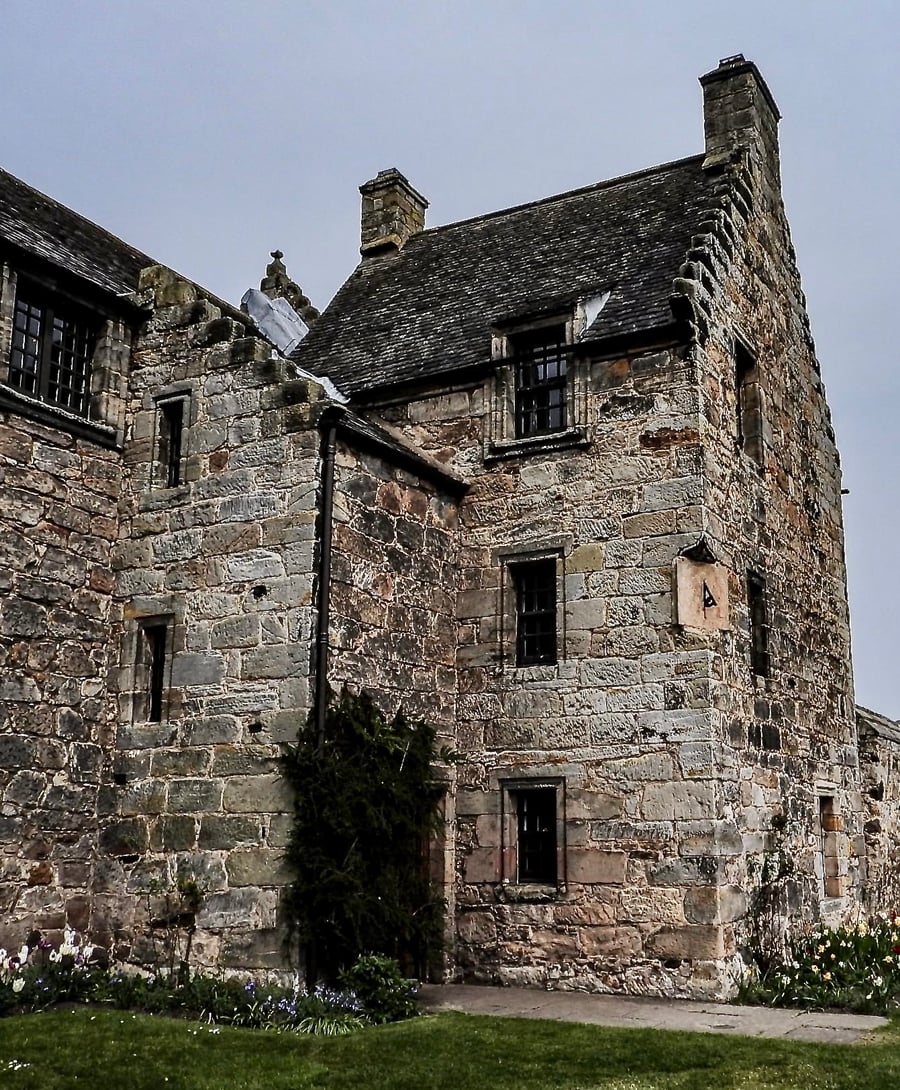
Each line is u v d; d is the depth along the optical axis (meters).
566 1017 10.97
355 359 17.31
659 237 15.93
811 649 16.91
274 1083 8.23
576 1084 8.19
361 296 19.61
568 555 14.01
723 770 12.83
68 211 16.14
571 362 14.43
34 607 12.79
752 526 14.92
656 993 12.30
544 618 14.32
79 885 12.84
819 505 18.25
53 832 12.63
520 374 15.17
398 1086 8.18
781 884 14.05
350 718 12.24
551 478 14.34
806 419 18.09
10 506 12.68
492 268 17.92
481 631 14.45
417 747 12.78
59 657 13.00
